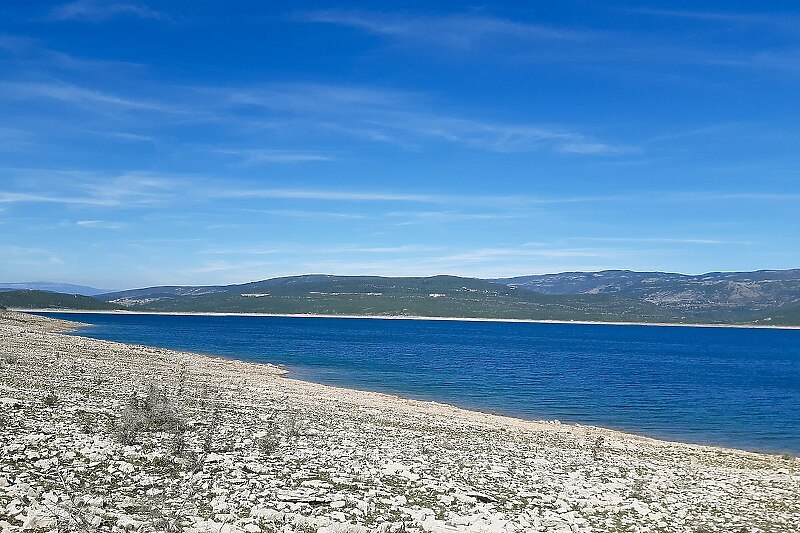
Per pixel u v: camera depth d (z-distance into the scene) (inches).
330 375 3166.8
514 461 1063.6
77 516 540.7
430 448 1106.1
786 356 6136.8
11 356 1926.7
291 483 741.9
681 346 7864.2
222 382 2028.8
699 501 879.7
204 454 840.9
